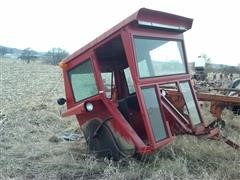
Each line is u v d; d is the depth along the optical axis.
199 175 2.67
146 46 3.01
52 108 5.55
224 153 3.03
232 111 4.66
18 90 8.62
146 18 2.91
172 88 3.37
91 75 3.19
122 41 2.91
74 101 3.37
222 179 2.61
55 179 2.79
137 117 3.38
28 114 4.98
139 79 2.84
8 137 3.88
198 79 6.65
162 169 2.73
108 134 3.07
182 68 3.41
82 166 2.95
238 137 3.66
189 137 3.37
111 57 3.53
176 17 3.18
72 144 3.55
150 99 2.92
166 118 3.26
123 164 2.96
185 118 3.28
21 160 3.14
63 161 3.03
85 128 3.27
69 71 3.38
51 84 10.66
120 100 3.36
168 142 2.96
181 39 3.41
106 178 2.70
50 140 3.85
